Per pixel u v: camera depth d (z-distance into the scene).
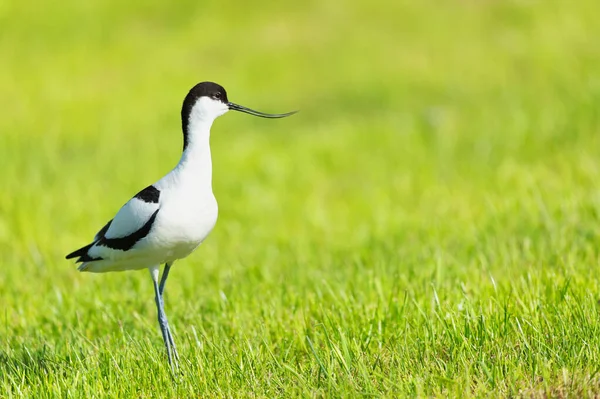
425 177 15.52
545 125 17.05
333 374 6.61
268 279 10.06
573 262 8.88
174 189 7.20
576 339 6.70
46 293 10.20
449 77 22.25
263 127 20.58
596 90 18.66
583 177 13.04
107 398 6.68
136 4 29.39
